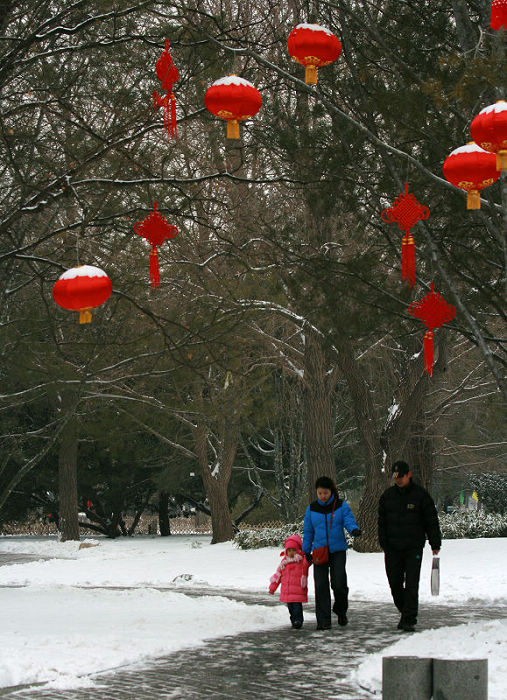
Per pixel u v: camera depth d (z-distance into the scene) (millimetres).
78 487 57844
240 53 14312
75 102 18469
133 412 33406
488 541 31688
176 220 20484
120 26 17703
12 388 27500
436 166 14547
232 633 14297
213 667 11367
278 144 15469
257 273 23250
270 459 54312
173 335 23328
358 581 23172
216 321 22125
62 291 12242
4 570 33031
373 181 15148
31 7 17859
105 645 12641
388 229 15562
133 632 14008
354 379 30609
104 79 18203
